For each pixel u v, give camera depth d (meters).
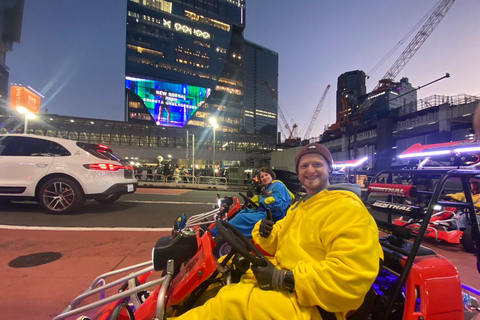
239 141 51.22
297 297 1.20
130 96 111.94
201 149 48.16
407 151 5.47
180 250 1.48
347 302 1.13
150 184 20.38
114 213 6.86
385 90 62.19
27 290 2.80
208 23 132.00
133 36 114.50
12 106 40.69
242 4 145.12
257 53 195.12
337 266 1.14
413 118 35.22
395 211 1.93
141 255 3.89
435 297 1.47
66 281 3.02
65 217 6.11
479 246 1.98
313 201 1.50
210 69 129.25
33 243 4.30
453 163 4.25
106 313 1.51
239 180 21.75
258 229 1.80
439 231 5.20
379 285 1.75
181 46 124.12
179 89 120.88
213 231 3.03
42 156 6.19
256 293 1.26
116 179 6.64
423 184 4.15
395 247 1.67
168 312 1.51
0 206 7.19
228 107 131.38
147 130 46.78
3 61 111.00
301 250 1.38
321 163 1.63
